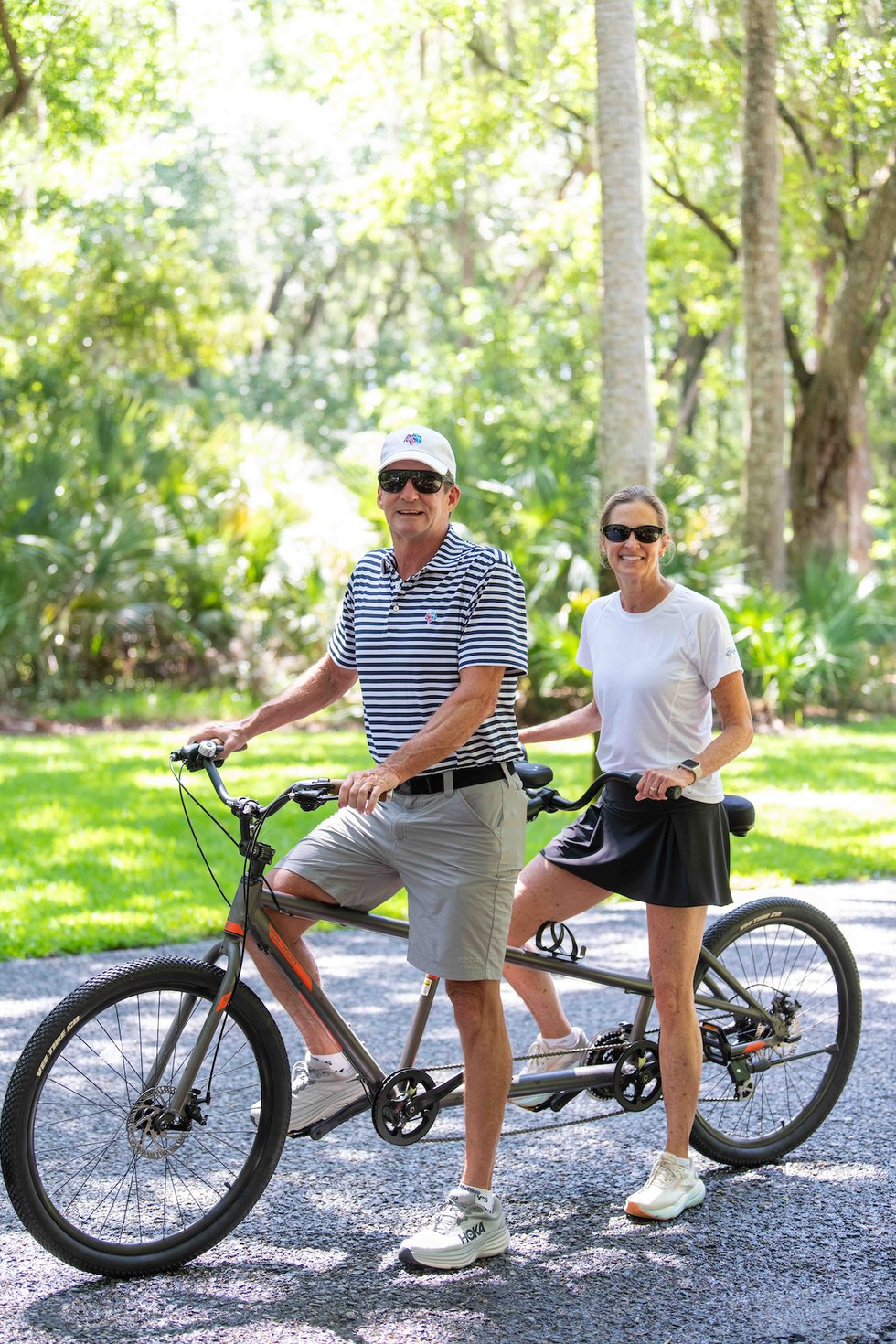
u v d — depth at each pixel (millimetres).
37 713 28844
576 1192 6789
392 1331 5387
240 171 56125
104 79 27078
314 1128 6328
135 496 30672
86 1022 5754
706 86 31922
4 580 27891
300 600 31688
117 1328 5375
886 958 11320
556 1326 5438
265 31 31672
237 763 22250
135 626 29562
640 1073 6938
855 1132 7633
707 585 31297
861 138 32406
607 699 6840
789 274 43812
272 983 6320
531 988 7070
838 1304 5637
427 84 33969
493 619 6012
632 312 20250
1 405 44219
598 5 20094
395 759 5754
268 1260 6012
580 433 45969
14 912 12195
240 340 48906
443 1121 7668
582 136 36375
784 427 32625
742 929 7277
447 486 6203
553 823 17531
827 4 28625
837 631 31984
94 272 43781
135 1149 5941
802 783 21453
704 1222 6445
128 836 15891
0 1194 6578
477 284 59531
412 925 6195
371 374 68062
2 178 27641
